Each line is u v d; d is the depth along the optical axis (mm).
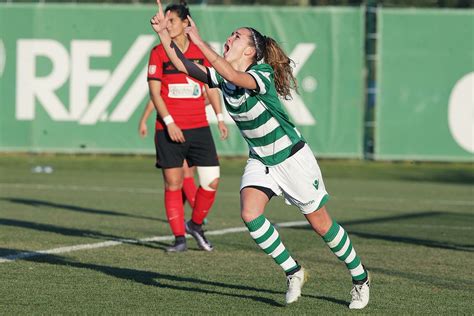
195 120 14336
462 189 27766
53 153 35688
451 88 31812
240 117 9734
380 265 13211
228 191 25312
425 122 31875
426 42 31734
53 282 11266
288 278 9945
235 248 14609
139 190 24969
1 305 9852
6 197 22453
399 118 31875
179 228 14125
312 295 10758
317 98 31734
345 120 31766
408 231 17453
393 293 11031
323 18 31625
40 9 31969
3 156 36156
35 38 32031
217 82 10008
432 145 31891
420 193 26109
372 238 16297
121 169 32500
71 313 9500
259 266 12797
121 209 20297
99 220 18125
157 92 14125
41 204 20984
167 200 14219
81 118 32094
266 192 9820
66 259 13070
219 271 12328
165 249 14312
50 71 32031
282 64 9875
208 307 9930
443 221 19344
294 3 34094
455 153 31891
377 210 21375
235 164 34375
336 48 31688
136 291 10797
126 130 32062
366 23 32125
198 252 14125
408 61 31781
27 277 11562
